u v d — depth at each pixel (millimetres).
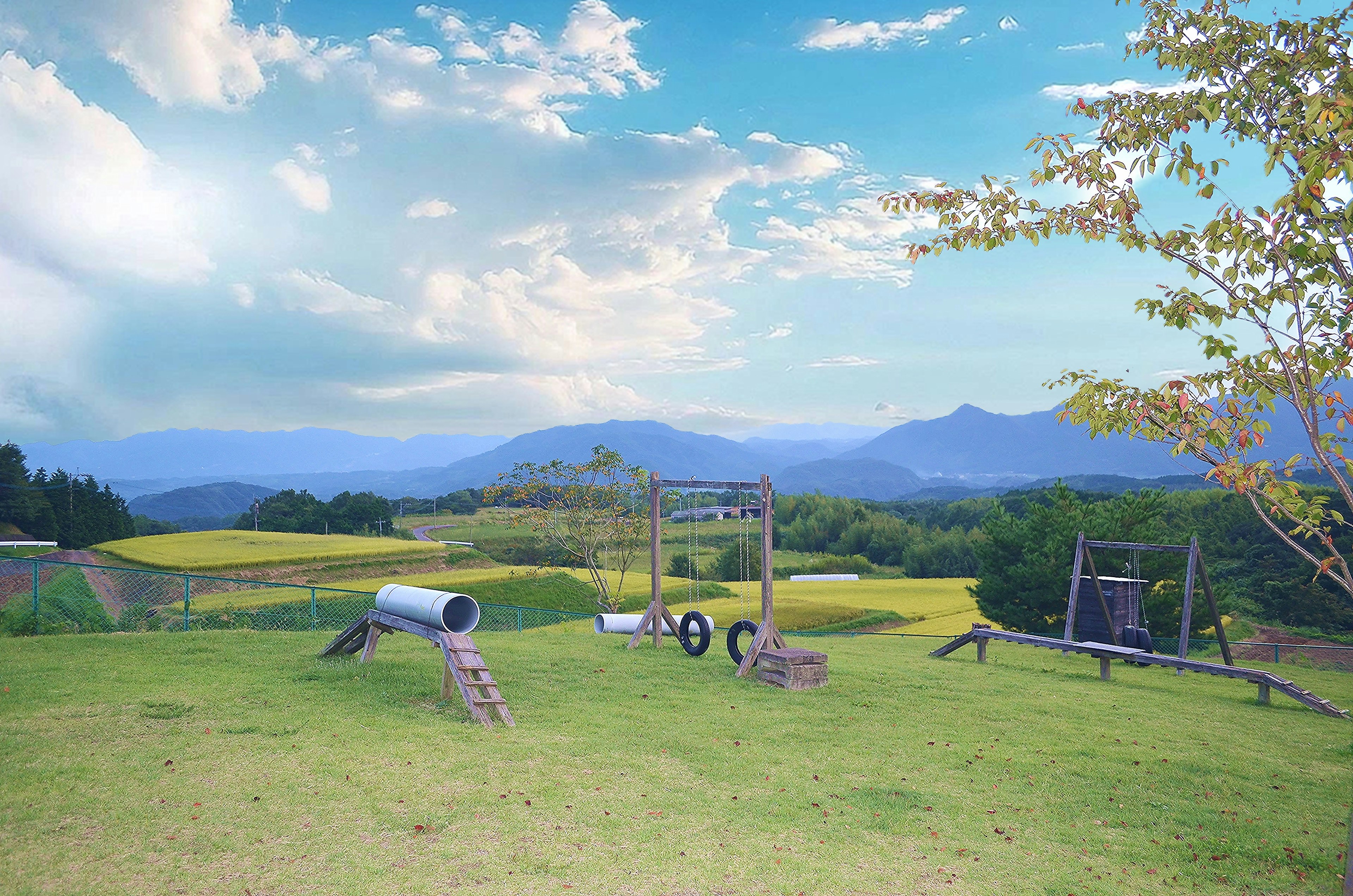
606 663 15602
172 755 8094
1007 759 10016
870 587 66125
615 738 9914
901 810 7895
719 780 8500
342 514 150125
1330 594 50938
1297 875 6863
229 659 13328
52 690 10430
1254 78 5820
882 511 131125
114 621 20359
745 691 13586
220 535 107750
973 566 99312
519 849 6371
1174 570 30344
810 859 6574
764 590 15281
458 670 10641
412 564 79250
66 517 124312
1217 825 8031
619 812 7328
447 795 7438
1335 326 5438
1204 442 6055
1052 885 6367
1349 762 10906
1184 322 6180
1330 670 28516
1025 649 25375
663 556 92188
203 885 5449
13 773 7281
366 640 13820
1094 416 6414
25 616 17797
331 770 7941
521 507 43938
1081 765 9945
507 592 56062
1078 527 31406
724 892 5859
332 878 5684
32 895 5168
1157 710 14156
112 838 6102
